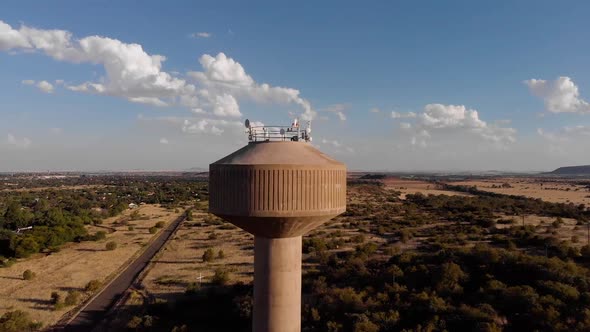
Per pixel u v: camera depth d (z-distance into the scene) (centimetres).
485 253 3247
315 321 2559
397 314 2467
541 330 2117
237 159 1116
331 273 3481
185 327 2702
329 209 1105
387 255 4306
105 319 3108
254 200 1052
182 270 4341
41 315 3189
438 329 2253
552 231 5247
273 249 1176
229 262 4659
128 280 4122
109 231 7144
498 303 2462
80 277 4219
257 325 1199
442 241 4894
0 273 4366
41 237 5331
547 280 2684
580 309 2244
